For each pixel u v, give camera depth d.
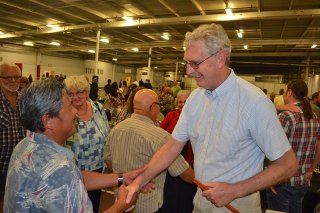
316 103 4.85
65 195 0.90
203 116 1.30
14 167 0.97
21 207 0.91
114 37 12.20
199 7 7.16
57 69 18.52
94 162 2.22
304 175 2.19
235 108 1.18
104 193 3.62
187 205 2.54
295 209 2.26
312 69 15.59
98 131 2.25
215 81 1.19
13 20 9.70
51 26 10.33
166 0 6.68
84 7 7.56
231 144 1.18
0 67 2.27
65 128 1.05
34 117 0.98
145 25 8.44
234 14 7.07
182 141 1.44
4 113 2.25
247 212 1.29
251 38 10.81
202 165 1.28
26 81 4.67
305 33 9.52
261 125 1.12
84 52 18.22
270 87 14.40
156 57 17.88
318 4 6.55
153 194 1.77
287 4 6.71
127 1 6.93
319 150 2.30
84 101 2.17
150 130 1.82
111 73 21.97
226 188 1.08
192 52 1.16
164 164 1.46
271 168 1.10
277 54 13.75
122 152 1.84
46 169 0.92
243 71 17.58
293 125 2.12
